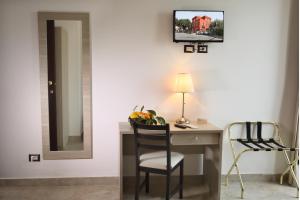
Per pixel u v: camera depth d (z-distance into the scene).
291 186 3.19
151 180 3.24
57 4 2.94
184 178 3.26
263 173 3.33
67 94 3.04
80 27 2.98
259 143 3.14
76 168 3.13
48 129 3.05
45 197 2.84
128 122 3.05
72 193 2.94
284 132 3.30
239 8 3.11
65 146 3.10
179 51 3.10
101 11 2.99
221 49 3.14
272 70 3.21
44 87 3.00
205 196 2.92
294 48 3.20
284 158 3.32
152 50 3.07
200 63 3.14
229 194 2.96
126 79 3.08
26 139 3.05
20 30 2.92
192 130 2.66
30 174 3.10
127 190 3.06
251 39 3.15
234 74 3.18
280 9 3.15
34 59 2.97
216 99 3.20
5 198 2.80
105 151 3.14
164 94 3.14
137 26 3.04
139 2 3.01
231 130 3.25
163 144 2.76
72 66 3.01
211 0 3.07
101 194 2.93
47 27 2.95
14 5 2.89
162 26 3.05
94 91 3.07
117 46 3.04
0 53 2.93
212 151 2.90
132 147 3.03
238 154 3.16
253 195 2.95
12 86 2.98
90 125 3.09
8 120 3.01
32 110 3.02
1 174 3.07
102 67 3.05
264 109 3.26
